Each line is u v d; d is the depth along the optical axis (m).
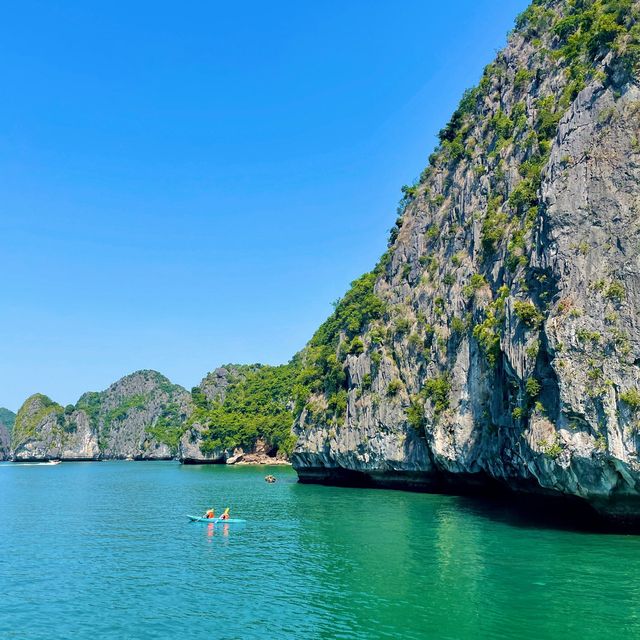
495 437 49.84
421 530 38.88
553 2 62.53
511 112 58.97
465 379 55.84
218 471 133.00
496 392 47.59
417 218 76.44
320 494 68.81
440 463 60.28
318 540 37.53
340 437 79.69
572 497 37.50
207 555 34.47
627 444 30.91
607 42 38.91
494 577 26.41
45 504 64.25
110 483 98.88
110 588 27.67
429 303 67.31
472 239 58.25
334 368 84.25
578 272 34.78
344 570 29.02
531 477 43.31
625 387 31.36
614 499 33.41
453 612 22.25
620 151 35.09
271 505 58.19
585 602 22.72
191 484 92.00
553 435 34.81
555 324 34.72
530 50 62.12
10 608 24.88
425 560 30.22
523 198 47.44
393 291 77.94
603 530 35.91
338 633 20.73
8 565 32.69
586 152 36.66
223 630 21.61
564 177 37.19
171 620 22.94
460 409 56.06
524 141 51.81
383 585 26.00
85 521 49.94
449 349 60.12
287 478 104.25
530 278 39.69
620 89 36.41
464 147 70.12
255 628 21.62
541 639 19.53
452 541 34.59
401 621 21.58
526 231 44.06
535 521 41.12
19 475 133.62
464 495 62.88
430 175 79.50
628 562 28.02
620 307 32.50
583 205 35.72
